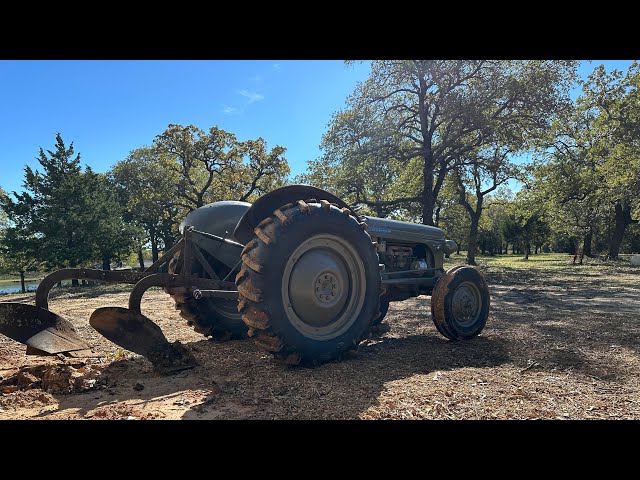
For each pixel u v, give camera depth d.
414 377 3.72
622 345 4.99
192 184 26.00
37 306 3.99
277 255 3.76
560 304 8.83
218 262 5.41
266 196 4.29
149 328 4.09
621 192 23.33
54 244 21.38
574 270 20.69
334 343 4.09
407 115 21.89
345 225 4.18
